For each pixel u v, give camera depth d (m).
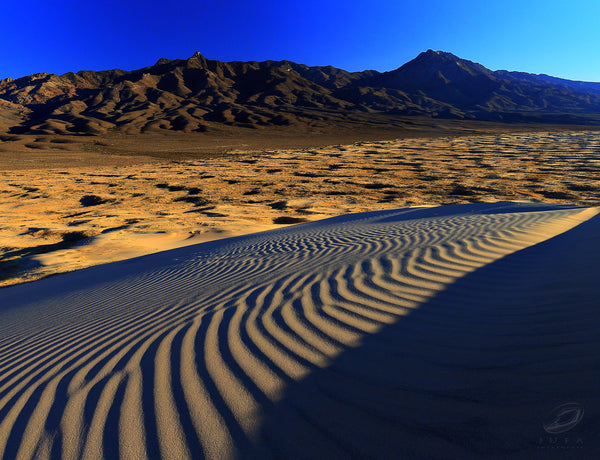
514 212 8.69
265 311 3.25
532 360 1.96
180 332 3.05
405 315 2.85
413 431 1.58
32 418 2.11
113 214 21.56
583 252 3.99
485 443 1.45
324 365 2.22
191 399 2.03
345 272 4.19
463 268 3.98
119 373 2.47
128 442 1.76
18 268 11.63
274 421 1.76
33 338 3.85
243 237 10.33
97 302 5.03
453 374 1.95
